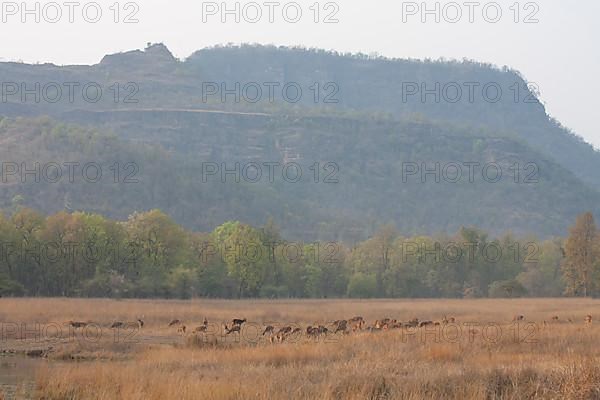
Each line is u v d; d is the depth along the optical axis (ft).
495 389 163.73
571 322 382.22
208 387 152.97
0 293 645.10
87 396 160.97
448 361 209.67
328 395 153.58
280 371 187.73
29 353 266.77
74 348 266.16
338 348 236.43
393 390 160.97
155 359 224.74
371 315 471.21
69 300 539.70
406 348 235.40
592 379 154.51
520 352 230.27
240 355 224.94
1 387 183.01
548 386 159.02
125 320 395.96
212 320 414.41
